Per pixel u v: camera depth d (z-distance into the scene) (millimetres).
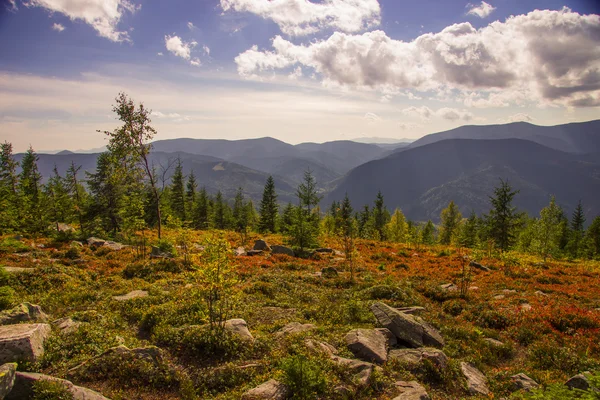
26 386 6984
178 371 8992
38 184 47125
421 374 9758
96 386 8242
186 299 14742
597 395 6590
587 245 61594
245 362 9719
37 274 17031
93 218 40219
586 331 13578
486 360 11414
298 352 9852
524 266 28656
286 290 18641
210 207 80000
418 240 43406
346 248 26938
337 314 14273
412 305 16672
